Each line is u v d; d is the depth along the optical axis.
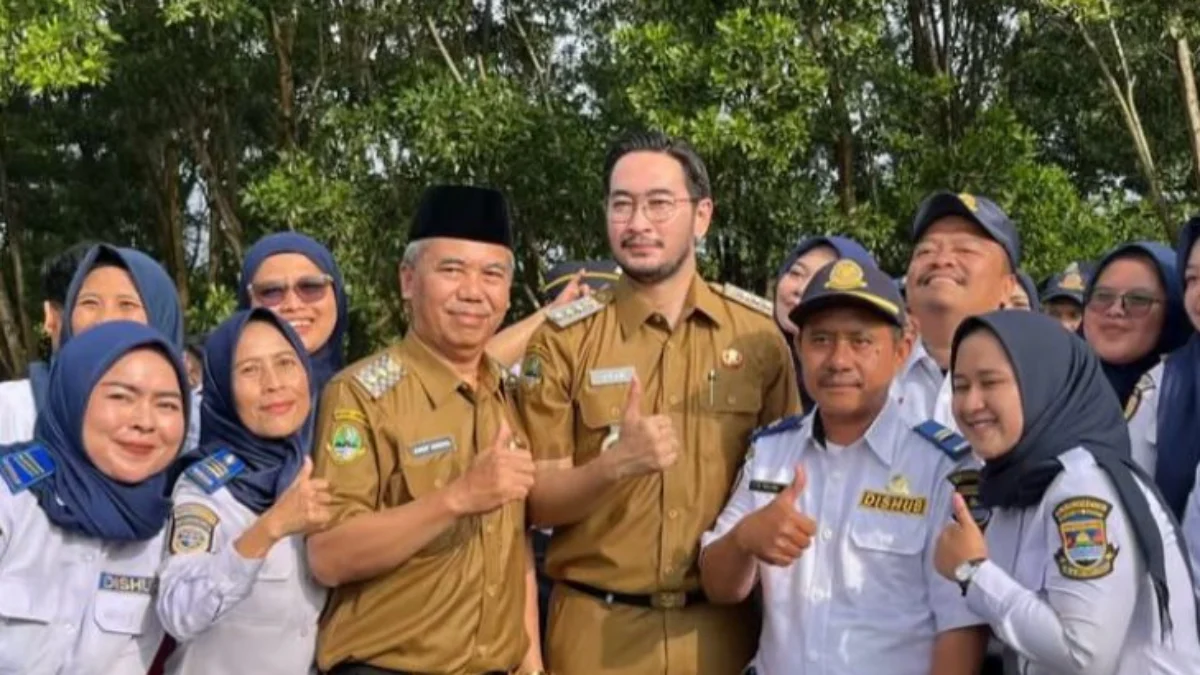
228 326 3.56
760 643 3.62
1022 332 3.11
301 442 3.58
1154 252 4.30
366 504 3.47
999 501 3.15
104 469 3.22
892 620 3.35
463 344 3.58
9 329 15.51
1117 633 2.90
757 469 3.66
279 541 3.29
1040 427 3.08
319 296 4.84
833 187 13.04
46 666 3.17
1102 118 14.10
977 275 3.98
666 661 3.71
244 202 12.45
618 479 3.47
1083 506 2.96
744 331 3.94
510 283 3.70
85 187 16.98
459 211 3.54
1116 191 14.53
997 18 13.88
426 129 11.84
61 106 15.80
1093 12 10.44
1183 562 3.07
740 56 10.49
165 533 3.35
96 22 10.43
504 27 15.36
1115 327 4.29
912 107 12.44
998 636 3.09
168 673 3.39
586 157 12.13
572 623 3.80
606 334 3.90
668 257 3.81
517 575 3.64
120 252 4.34
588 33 14.88
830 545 3.46
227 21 12.12
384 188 12.34
